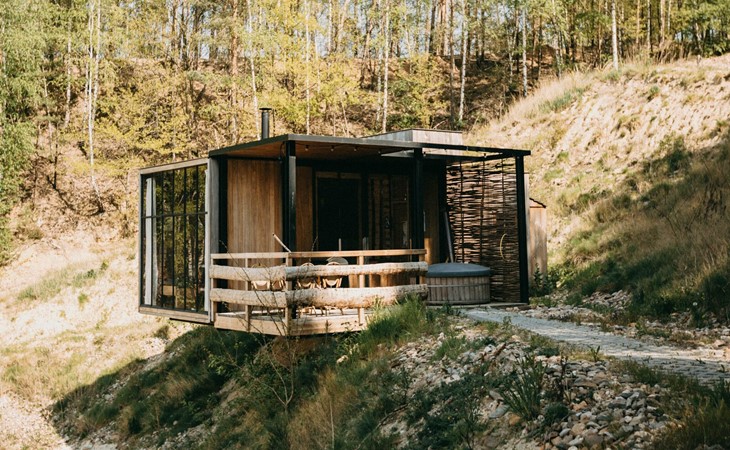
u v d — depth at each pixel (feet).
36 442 55.47
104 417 55.01
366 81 130.00
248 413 37.60
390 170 49.96
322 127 115.03
